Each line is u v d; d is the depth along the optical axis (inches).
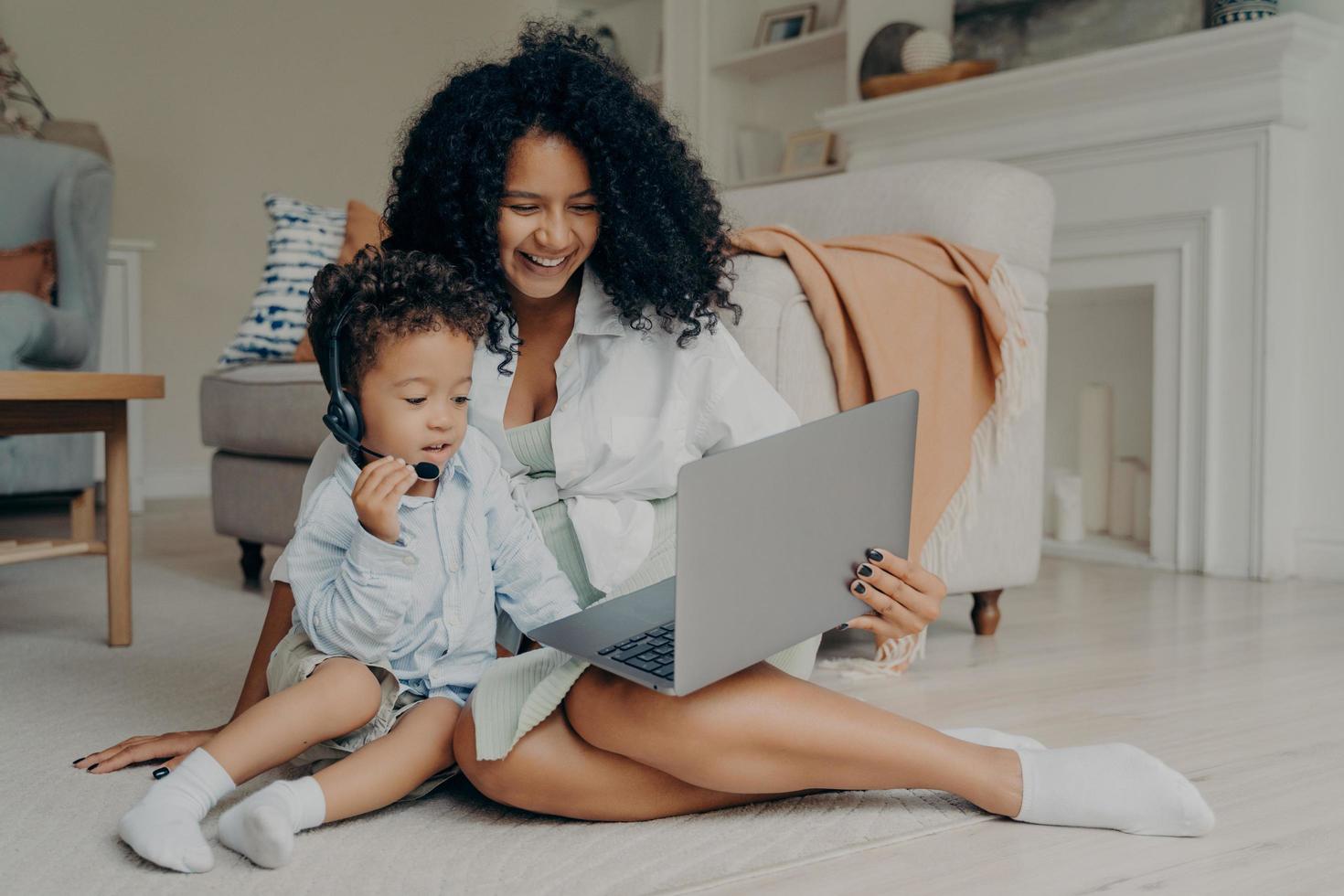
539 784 41.8
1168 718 59.2
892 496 43.0
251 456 105.8
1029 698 63.7
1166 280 116.3
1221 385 112.5
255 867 38.8
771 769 40.8
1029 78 123.2
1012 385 75.5
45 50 178.1
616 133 48.1
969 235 81.9
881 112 139.0
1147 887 37.3
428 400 44.4
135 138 186.1
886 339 70.2
